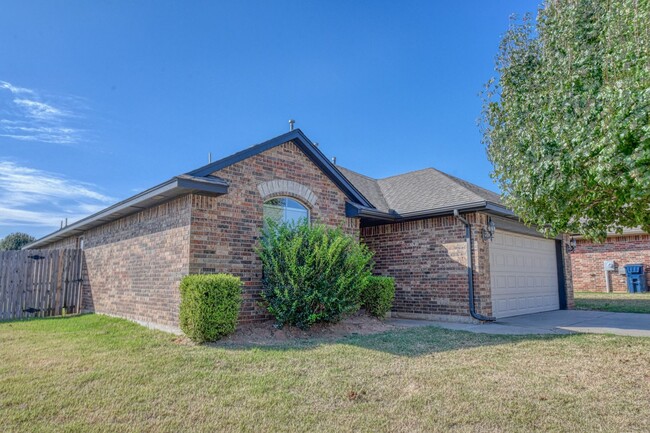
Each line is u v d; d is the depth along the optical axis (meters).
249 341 7.84
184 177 8.01
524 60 6.29
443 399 4.73
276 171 10.30
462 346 7.54
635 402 4.63
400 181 15.88
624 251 20.59
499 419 4.18
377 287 10.95
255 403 4.61
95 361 6.25
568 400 4.70
